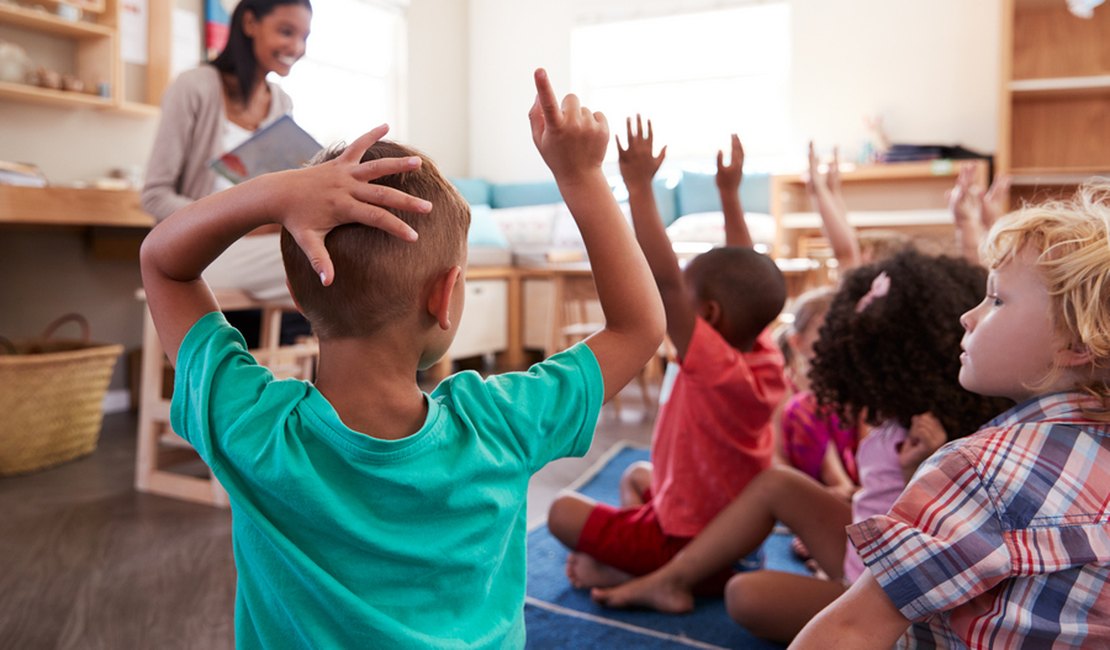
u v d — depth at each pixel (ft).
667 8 18.39
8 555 6.69
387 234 2.27
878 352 4.25
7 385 8.85
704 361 5.10
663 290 4.87
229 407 2.34
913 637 2.66
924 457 4.05
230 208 2.27
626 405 12.78
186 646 5.18
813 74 16.97
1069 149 14.67
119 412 12.55
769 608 4.75
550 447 2.62
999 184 7.10
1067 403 2.51
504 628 2.57
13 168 9.71
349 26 17.61
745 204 17.10
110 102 11.71
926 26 16.07
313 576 2.28
